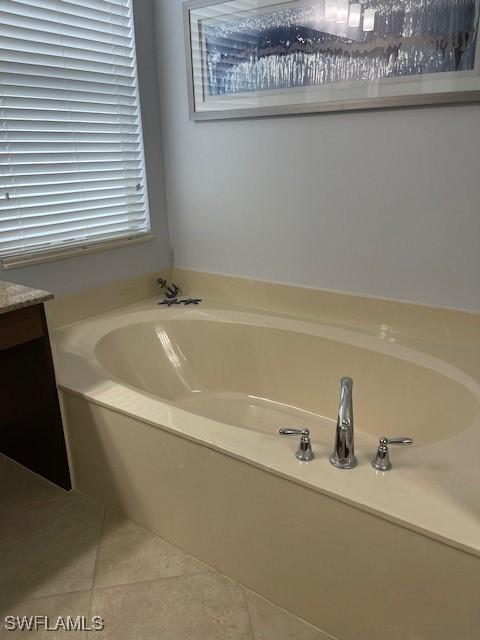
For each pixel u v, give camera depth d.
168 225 2.68
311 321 2.21
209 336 2.38
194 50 2.25
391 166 1.90
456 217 1.81
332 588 1.25
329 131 2.00
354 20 1.80
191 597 1.43
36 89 1.96
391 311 2.04
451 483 1.15
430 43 1.68
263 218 2.31
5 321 1.53
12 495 1.85
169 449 1.47
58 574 1.51
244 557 1.42
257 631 1.33
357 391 2.01
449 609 1.07
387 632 1.19
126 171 2.41
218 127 2.31
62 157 2.11
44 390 1.75
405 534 1.07
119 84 2.28
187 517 1.53
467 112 1.69
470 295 1.86
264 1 1.99
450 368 1.73
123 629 1.34
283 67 2.02
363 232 2.04
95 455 1.73
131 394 1.64
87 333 2.17
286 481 1.23
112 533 1.67
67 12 2.00
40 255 2.10
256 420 2.18
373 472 1.20
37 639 1.31
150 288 2.63
